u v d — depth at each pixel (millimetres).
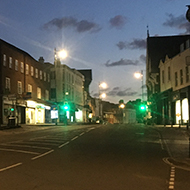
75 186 7656
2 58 36906
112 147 16375
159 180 8539
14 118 33812
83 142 18750
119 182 8172
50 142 18453
